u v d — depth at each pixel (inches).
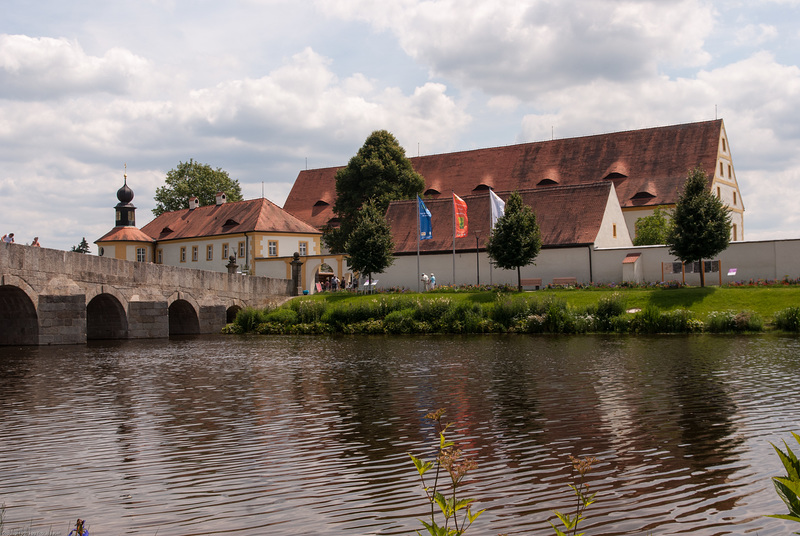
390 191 3410.4
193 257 3777.1
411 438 665.6
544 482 522.6
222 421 756.6
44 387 1016.2
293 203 4146.2
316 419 760.3
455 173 3727.9
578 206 2628.0
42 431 713.6
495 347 1547.7
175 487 524.7
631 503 475.2
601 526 437.1
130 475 556.1
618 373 1070.4
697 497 485.4
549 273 2532.0
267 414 792.9
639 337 1718.8
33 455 618.8
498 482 524.4
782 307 1846.7
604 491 500.1
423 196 3599.9
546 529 433.7
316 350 1590.8
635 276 2335.1
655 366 1140.5
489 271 2637.8
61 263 1811.0
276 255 3533.5
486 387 959.0
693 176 2167.8
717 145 3161.9
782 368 1087.0
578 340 1676.9
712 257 2160.4
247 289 2556.6
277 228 3545.8
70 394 949.8
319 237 3676.2
